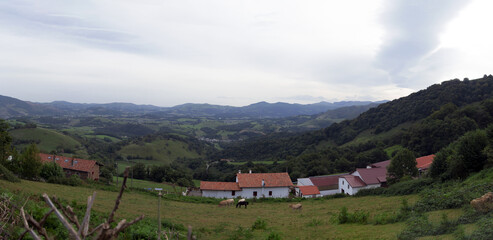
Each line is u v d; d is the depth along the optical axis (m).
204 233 21.19
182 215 28.89
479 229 13.30
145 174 79.69
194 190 61.97
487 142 31.75
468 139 33.09
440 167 36.88
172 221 23.53
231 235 20.70
